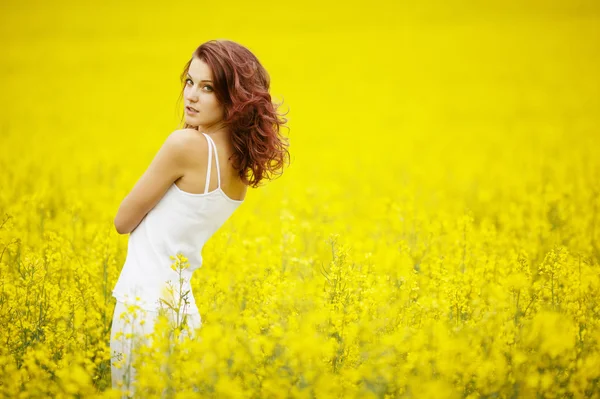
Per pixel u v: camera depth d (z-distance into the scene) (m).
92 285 5.87
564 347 4.60
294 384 4.61
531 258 7.77
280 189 13.62
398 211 8.70
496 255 7.01
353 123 26.27
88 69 36.94
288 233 7.33
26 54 40.56
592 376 4.61
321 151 20.45
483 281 6.27
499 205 11.67
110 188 12.77
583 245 7.95
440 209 11.21
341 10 57.12
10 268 6.52
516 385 4.73
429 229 7.76
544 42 41.69
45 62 38.41
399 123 26.11
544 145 19.81
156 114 27.14
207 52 4.45
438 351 4.63
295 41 45.53
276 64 39.47
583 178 12.95
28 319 5.16
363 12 56.09
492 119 26.05
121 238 7.25
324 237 8.30
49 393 4.64
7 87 31.72
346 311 5.00
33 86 32.25
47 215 8.36
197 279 6.05
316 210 10.49
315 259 7.35
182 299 4.60
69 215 8.26
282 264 7.00
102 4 60.25
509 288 5.65
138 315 4.53
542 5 55.53
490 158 18.67
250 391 4.43
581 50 38.97
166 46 43.16
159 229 4.50
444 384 4.37
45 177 13.26
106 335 5.34
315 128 25.27
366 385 4.81
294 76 36.78
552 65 36.03
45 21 52.34
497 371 4.58
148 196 4.42
